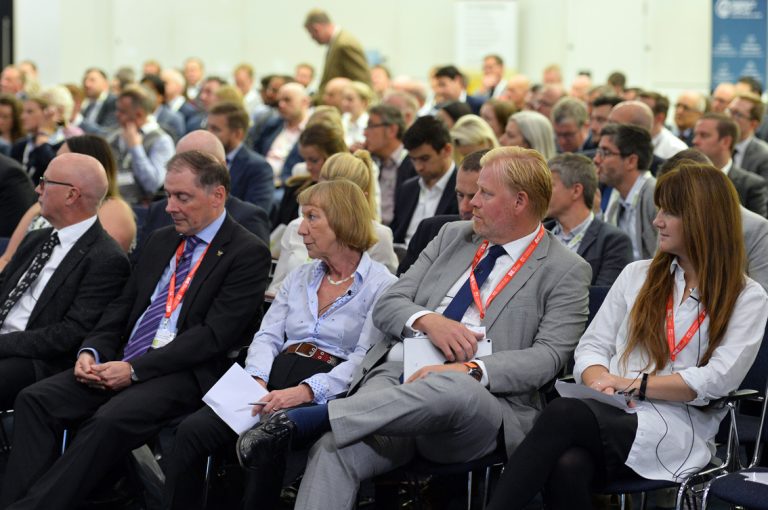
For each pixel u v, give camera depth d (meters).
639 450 3.92
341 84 10.45
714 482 3.73
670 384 3.95
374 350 4.54
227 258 4.89
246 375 4.46
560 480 3.84
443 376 4.05
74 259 5.10
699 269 4.03
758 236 4.98
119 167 8.92
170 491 4.43
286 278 4.91
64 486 4.46
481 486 5.00
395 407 4.01
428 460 4.20
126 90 8.80
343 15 16.98
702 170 4.06
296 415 4.14
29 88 12.99
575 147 8.02
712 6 15.56
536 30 16.48
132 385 4.73
